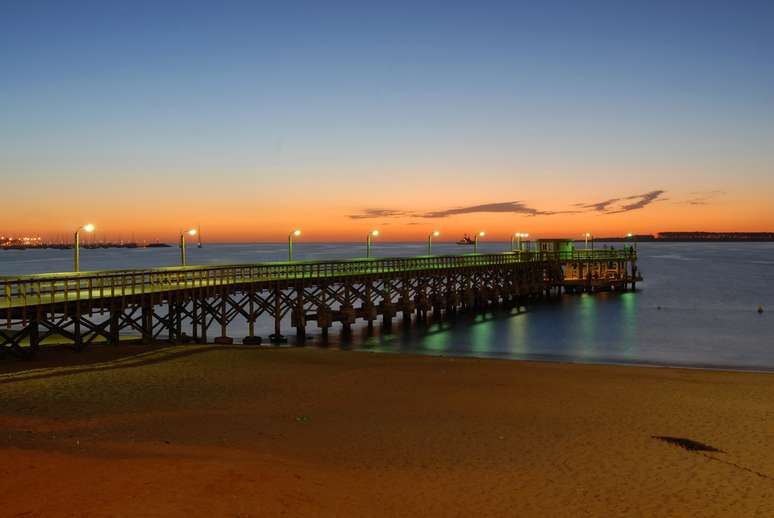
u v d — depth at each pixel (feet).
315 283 141.49
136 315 173.06
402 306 161.99
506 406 65.10
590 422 59.21
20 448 43.50
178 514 31.71
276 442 50.37
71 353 90.12
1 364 81.25
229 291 121.60
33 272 360.48
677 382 79.66
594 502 39.99
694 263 504.84
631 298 226.17
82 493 33.47
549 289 241.14
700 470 46.26
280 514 33.42
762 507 39.75
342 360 92.07
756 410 64.95
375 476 42.78
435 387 73.92
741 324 159.22
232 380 75.31
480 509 38.14
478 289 200.85
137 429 52.65
